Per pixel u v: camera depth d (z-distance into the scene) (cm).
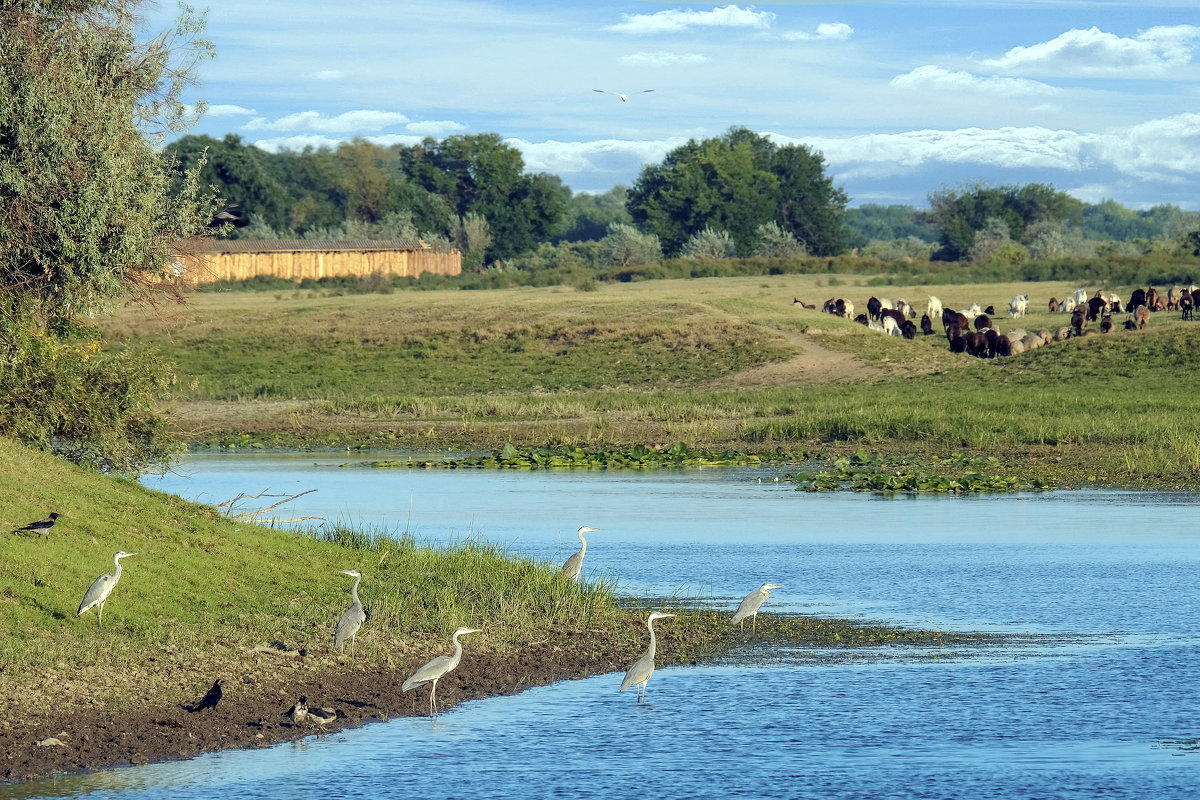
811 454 10625
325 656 4000
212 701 3447
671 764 3152
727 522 7175
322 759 3188
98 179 5284
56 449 5769
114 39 5606
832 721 3506
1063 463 9700
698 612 4938
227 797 2903
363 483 9050
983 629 4603
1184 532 6675
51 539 4369
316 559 5081
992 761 3152
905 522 7112
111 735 3253
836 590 5325
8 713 3281
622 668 4156
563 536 6712
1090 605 4975
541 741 3350
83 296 5438
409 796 2927
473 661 4147
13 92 5272
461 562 5353
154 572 4425
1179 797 2895
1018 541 6444
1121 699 3684
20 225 5238
